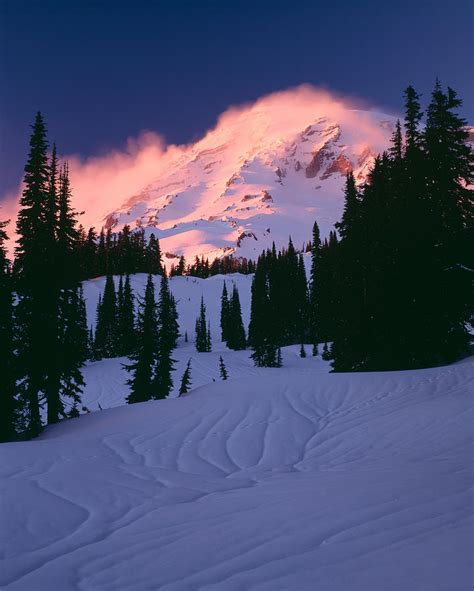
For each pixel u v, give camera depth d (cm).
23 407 1759
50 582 313
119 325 7238
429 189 2095
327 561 307
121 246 12181
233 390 1420
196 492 553
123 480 614
